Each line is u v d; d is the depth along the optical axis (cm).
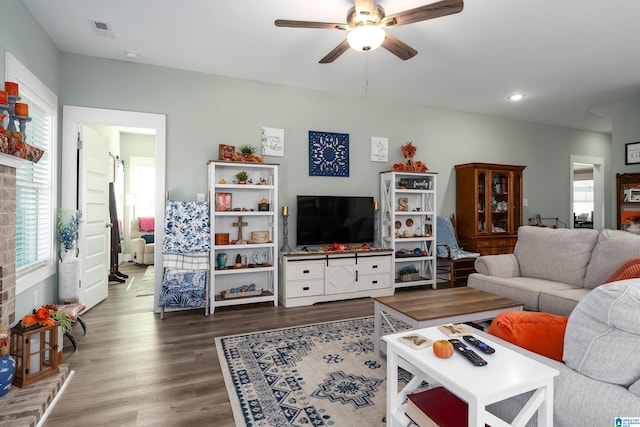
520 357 123
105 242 415
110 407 191
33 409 176
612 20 283
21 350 200
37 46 288
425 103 512
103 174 409
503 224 547
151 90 375
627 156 492
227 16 280
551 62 366
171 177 384
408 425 132
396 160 504
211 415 184
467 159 558
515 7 264
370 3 219
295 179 441
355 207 457
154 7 267
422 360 123
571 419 106
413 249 506
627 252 263
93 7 267
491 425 106
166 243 344
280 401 196
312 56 354
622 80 418
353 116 475
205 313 360
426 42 322
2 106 205
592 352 109
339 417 181
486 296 268
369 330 311
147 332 308
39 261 298
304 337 294
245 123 415
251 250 414
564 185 648
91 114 352
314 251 415
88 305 372
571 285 298
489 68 383
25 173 276
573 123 628
